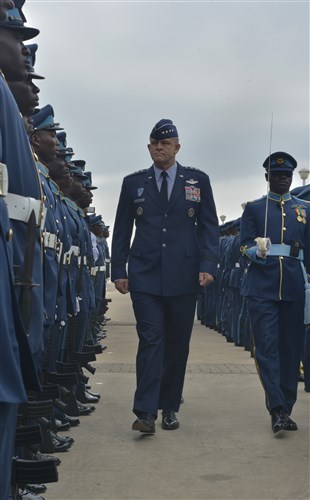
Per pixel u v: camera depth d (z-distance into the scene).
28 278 3.39
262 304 7.05
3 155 3.24
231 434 6.80
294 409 7.88
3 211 2.96
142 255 7.12
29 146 3.50
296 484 5.29
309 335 8.73
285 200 7.34
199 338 16.59
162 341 6.98
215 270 7.21
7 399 2.74
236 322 14.67
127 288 7.31
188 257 7.17
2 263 2.88
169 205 7.16
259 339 7.03
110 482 5.32
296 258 7.18
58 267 6.43
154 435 6.77
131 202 7.31
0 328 2.81
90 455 6.06
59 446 6.16
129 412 7.80
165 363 7.18
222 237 18.03
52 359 6.33
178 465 5.77
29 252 3.41
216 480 5.38
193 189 7.23
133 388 9.23
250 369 10.80
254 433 6.84
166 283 7.04
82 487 5.20
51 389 5.60
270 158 7.27
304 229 7.27
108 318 21.06
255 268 7.19
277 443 6.46
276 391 6.88
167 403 7.14
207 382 9.61
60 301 6.43
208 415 7.63
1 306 2.82
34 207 3.45
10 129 3.27
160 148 7.17
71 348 7.32
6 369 2.81
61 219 6.73
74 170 9.38
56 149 6.67
